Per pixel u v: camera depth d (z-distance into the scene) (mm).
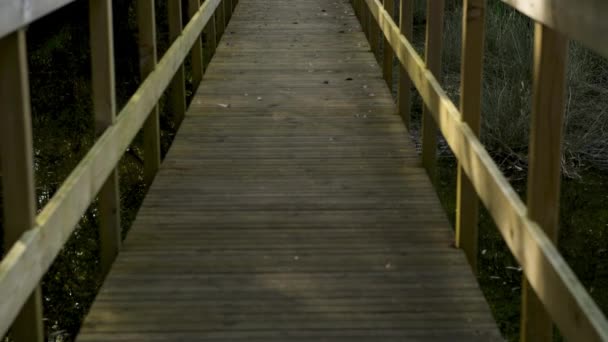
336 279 4039
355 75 8094
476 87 4180
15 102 2754
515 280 5625
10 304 2516
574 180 6898
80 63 8016
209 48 8812
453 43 9156
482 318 3680
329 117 6777
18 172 2791
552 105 2928
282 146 6066
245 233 4574
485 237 6145
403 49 6199
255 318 3672
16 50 2725
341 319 3662
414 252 4336
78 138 7871
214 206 4957
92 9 3945
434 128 5531
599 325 2221
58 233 3039
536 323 3100
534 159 2961
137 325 3611
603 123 7406
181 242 4457
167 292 3908
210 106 7059
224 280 4031
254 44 9383
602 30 2197
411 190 5223
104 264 4277
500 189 3344
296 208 4934
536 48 2932
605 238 5965
